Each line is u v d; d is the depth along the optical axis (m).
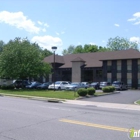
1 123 9.14
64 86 37.16
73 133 7.55
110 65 50.50
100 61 53.72
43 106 15.77
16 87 41.88
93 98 23.70
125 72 48.56
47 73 42.53
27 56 38.50
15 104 16.72
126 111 14.73
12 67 37.72
